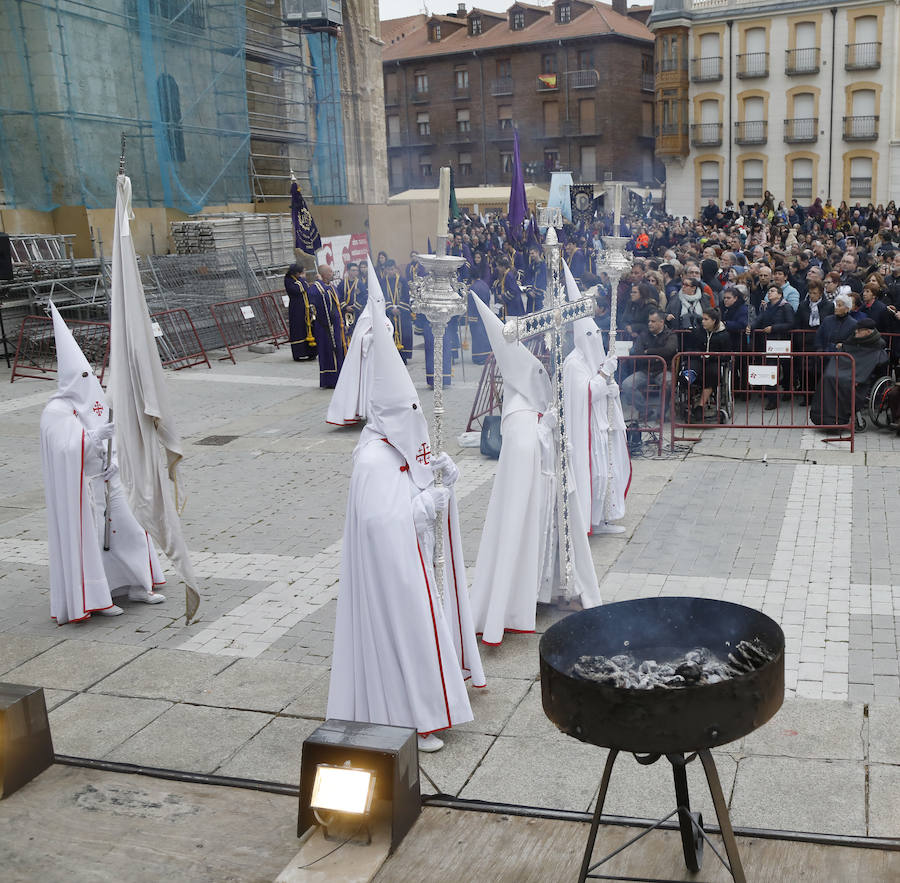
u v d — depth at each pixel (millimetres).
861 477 9828
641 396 12328
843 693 5539
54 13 22047
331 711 5133
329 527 9203
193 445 12781
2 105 22312
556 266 6672
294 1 30969
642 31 56969
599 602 6922
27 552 8836
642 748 3205
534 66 57156
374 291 13109
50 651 6676
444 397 14992
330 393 16000
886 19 44438
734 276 15047
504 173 59906
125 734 5504
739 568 7586
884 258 18094
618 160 56594
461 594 5547
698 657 3775
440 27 61250
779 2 46438
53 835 4512
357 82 37281
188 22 26281
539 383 6516
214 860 4289
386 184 39844
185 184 26172
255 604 7387
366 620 4980
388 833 4312
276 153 32250
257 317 22062
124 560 7387
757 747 5016
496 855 4242
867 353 11430
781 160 48250
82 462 6973
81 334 19516
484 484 10297
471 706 5613
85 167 22781
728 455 10883
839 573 7371
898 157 45500
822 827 4312
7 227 22219
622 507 8562
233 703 5832
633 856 4168
